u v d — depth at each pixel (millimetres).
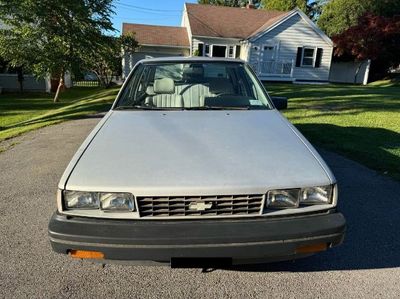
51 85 20094
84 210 2088
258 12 27203
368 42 24812
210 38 23578
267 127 2787
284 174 2150
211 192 2035
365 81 26250
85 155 2350
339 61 29016
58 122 8109
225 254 2020
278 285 2439
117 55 21281
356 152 5363
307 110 9039
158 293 2361
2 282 2461
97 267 2639
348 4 29062
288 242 2037
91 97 14164
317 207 2143
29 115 11062
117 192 2045
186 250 1995
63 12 13008
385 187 4090
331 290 2391
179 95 3461
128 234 1989
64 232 2014
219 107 3281
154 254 2000
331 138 6211
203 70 3725
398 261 2701
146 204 2051
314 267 2637
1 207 3639
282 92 13562
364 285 2438
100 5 14109
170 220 2055
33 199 3844
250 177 2107
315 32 23578
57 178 4484
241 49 24172
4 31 13133
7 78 19109
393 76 26797
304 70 24156
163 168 2170
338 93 13188
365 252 2816
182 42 25578
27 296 2324
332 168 4727
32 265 2656
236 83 3635
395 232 3119
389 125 7305
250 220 2074
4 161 5215
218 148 2393
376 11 28484
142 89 3551
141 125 2811
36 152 5664
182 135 2596
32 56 13289
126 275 2549
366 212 3488
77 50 13969
